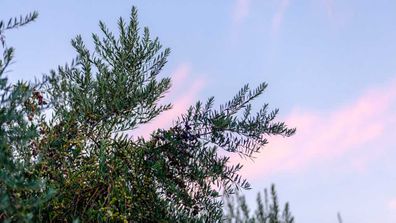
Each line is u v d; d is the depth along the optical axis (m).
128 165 4.19
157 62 4.91
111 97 4.45
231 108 4.66
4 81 3.09
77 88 4.36
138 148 4.32
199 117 4.54
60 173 3.90
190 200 4.23
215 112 4.60
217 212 4.30
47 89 4.31
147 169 4.20
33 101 3.95
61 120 4.19
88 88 4.45
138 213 4.07
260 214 10.27
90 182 4.01
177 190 4.17
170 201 4.20
